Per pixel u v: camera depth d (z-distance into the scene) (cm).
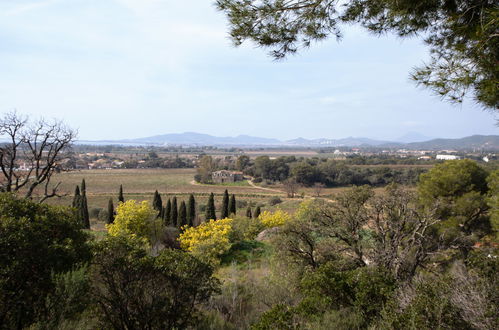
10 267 445
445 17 415
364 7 457
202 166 9994
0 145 1695
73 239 564
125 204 2188
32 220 537
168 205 3100
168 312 529
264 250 1825
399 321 486
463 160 1920
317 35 475
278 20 450
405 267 1050
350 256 1200
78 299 504
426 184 1859
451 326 443
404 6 414
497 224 1459
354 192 1279
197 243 1734
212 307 776
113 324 511
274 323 523
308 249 1259
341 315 624
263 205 5556
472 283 509
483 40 354
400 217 1142
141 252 560
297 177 7494
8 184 1711
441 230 1469
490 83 351
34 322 479
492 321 432
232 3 427
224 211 3475
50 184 7919
